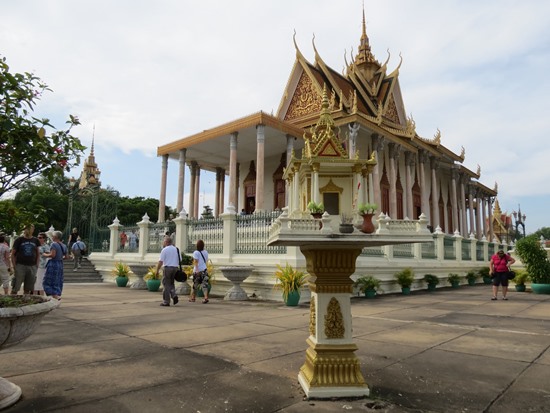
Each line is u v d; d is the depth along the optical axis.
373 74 36.34
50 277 9.82
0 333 3.19
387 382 3.99
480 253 24.33
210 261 13.00
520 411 3.27
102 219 22.33
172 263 10.09
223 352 5.13
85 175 24.72
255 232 12.51
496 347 5.52
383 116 31.14
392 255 15.62
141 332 6.41
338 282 3.83
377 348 5.45
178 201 25.95
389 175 28.69
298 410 3.28
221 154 29.20
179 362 4.65
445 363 4.69
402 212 30.94
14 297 3.97
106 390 3.69
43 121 3.72
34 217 4.06
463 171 39.44
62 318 7.79
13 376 4.07
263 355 4.99
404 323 7.59
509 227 61.31
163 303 9.95
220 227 13.59
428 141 31.58
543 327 7.15
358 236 3.58
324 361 3.64
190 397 3.53
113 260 18.72
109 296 12.16
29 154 3.60
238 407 3.32
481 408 3.33
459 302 11.55
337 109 25.75
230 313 8.70
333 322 3.76
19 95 3.58
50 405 3.32
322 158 6.45
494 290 12.46
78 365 4.50
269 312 8.89
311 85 28.89
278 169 29.39
